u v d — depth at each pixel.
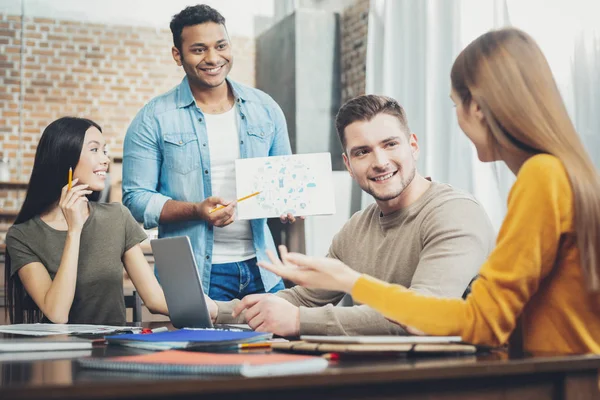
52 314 2.11
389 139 1.67
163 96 2.68
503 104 1.10
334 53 5.77
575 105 2.62
